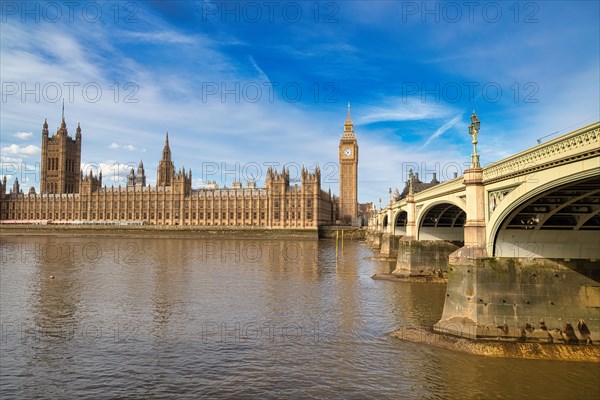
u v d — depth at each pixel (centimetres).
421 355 3084
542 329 3125
